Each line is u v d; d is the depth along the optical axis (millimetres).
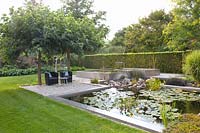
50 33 9844
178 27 13914
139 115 5562
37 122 4859
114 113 5414
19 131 4324
